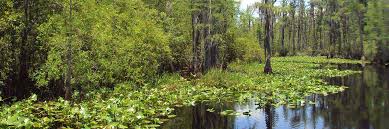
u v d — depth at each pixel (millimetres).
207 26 32625
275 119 16047
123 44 21719
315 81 28031
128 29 23578
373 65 48188
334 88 24531
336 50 72250
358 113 17047
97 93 20469
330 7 76312
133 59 22891
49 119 13953
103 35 20188
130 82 22734
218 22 36719
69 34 18172
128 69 22516
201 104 19484
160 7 35031
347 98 20953
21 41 19250
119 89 21359
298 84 25844
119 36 22016
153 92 21094
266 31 33812
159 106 18422
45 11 19984
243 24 43656
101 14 21031
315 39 86188
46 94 20656
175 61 31844
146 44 24031
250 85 24516
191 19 34844
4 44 18375
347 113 17109
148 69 24969
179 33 33969
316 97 21391
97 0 24453
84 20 19344
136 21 24453
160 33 25484
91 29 19781
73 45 18844
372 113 17016
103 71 20938
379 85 26453
